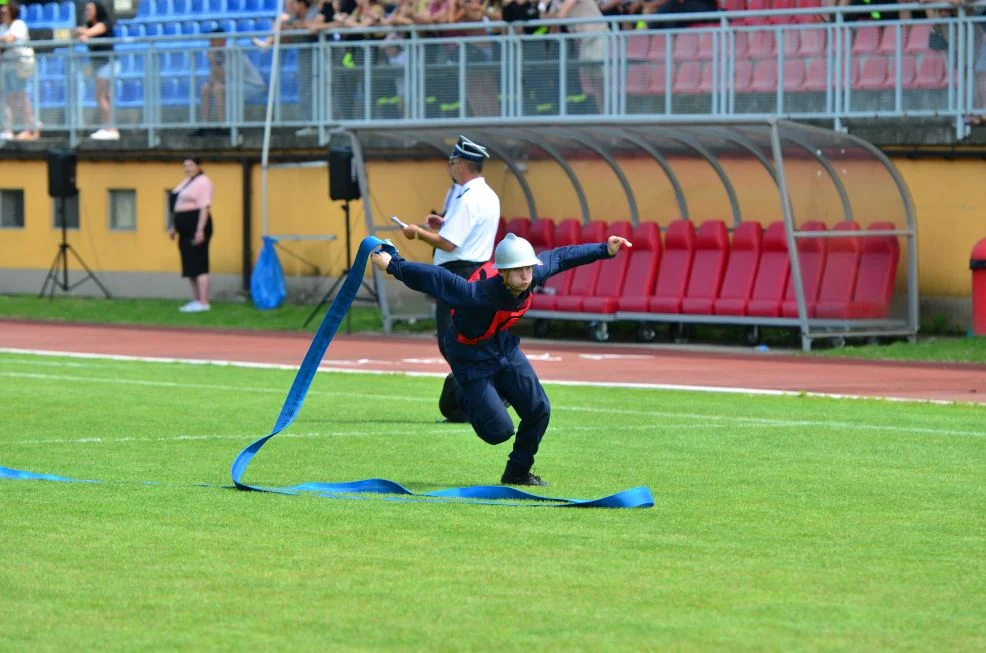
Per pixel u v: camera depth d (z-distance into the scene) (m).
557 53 35.44
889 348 30.25
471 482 15.19
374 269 35.25
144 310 39.75
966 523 12.96
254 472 15.69
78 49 45.41
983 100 31.47
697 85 34.12
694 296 32.62
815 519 13.09
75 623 9.53
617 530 12.52
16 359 28.75
